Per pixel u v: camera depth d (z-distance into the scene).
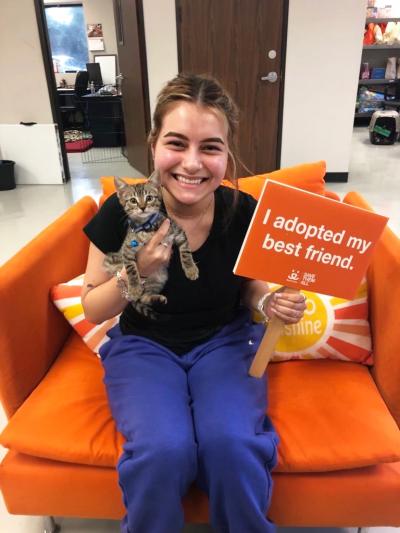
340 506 1.09
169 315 1.18
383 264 1.28
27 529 1.30
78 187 5.07
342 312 1.35
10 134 5.02
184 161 1.06
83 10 8.60
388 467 1.09
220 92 1.10
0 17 4.61
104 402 1.21
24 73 4.84
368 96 7.86
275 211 0.99
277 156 4.87
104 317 1.17
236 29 4.38
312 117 4.70
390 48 7.51
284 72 4.53
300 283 1.07
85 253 1.71
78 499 1.12
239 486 0.94
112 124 7.09
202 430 0.99
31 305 1.26
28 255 1.30
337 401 1.19
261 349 1.13
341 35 4.36
